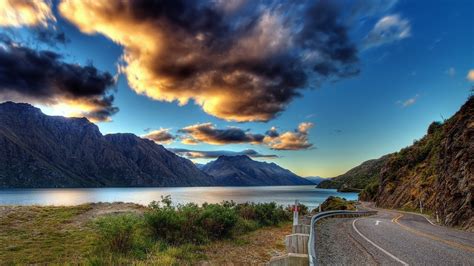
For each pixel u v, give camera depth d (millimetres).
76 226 17594
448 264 8711
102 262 9164
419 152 66688
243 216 20766
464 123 27172
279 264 4840
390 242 12914
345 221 24578
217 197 133875
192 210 15312
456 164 25656
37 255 10992
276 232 17234
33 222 18656
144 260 9766
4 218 19109
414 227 19922
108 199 115812
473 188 22062
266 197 139750
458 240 13586
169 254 10383
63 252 11406
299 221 22156
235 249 12125
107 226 11617
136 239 12055
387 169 74750
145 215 13992
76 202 91875
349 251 10805
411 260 9250
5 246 12508
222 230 15008
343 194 181625
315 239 13852
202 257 10508
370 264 8773
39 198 120875
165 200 15680
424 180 50156
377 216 33594
